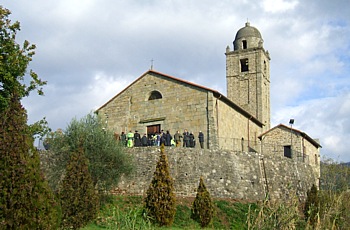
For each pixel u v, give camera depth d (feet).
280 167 137.28
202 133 136.77
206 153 124.57
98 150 108.68
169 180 105.40
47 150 119.24
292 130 166.61
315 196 102.83
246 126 167.02
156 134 142.31
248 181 127.24
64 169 108.58
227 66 215.10
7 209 59.26
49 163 115.03
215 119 141.69
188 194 118.11
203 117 142.41
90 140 109.40
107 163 108.99
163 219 101.96
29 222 60.34
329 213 61.36
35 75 108.88
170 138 129.80
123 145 121.60
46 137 113.50
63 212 84.74
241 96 209.46
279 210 57.36
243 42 216.54
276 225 55.72
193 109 144.56
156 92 153.89
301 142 164.96
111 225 82.48
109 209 105.09
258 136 172.86
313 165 174.09
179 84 148.77
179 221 105.40
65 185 87.40
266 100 214.07
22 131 63.57
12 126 62.69
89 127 112.78
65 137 111.04
